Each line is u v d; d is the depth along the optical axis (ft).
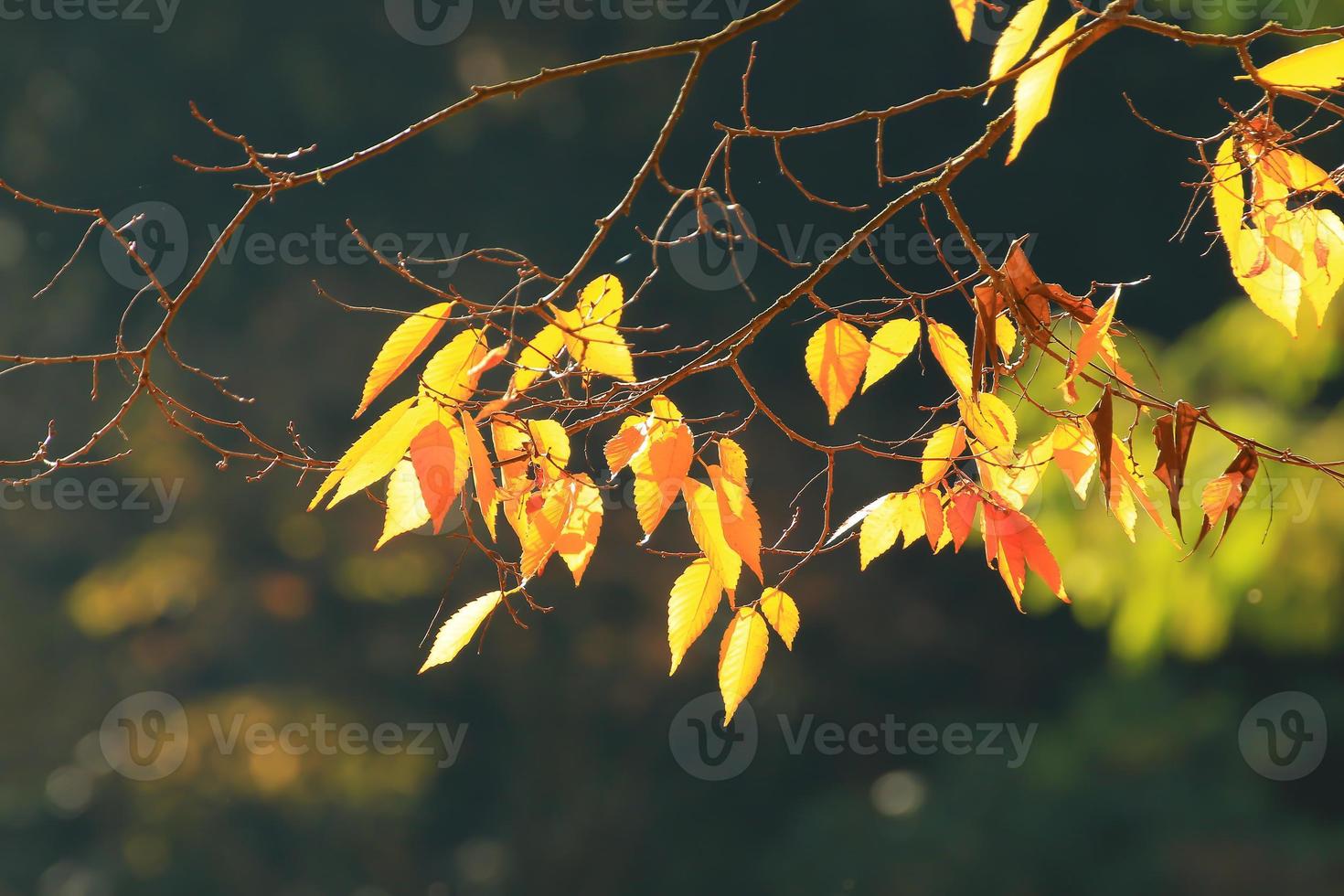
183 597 51.78
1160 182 40.75
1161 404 6.22
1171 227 41.29
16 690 52.95
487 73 47.62
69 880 51.62
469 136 47.78
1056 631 48.91
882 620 48.80
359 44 47.88
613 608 48.01
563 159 47.01
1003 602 49.06
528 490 6.03
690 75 5.47
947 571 49.29
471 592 49.37
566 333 5.76
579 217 46.93
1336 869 36.99
